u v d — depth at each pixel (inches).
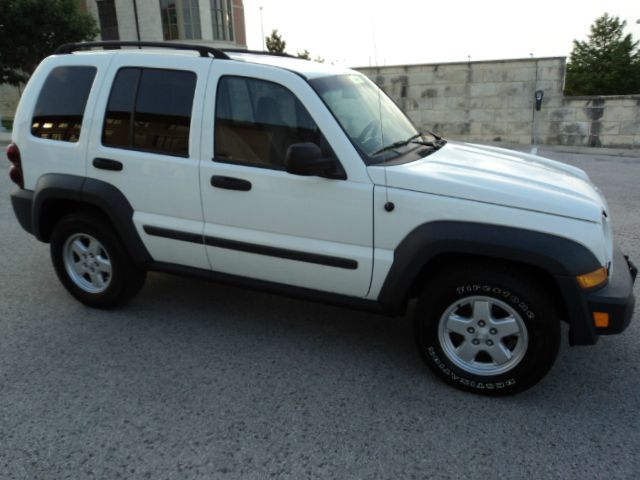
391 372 139.1
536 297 118.4
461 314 129.8
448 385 132.6
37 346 150.9
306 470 104.0
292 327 163.8
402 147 145.9
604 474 103.0
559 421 118.9
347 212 130.6
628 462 106.1
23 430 115.2
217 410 122.5
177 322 166.2
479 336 126.1
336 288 138.6
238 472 103.5
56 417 119.6
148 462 106.0
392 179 126.7
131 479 101.7
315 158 122.4
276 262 141.9
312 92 133.4
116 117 154.9
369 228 129.6
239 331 160.9
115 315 170.6
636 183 364.5
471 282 122.6
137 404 124.4
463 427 117.0
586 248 116.0
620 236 245.0
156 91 150.3
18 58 942.4
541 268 119.6
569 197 121.4
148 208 154.2
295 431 115.4
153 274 203.9
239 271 149.6
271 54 172.1
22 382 133.1
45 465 105.0
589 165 440.5
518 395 128.9
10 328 161.5
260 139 138.6
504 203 120.0
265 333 159.8
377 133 143.3
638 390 130.6
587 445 111.0
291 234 138.5
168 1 1328.7
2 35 919.7
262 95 138.1
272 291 147.0
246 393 129.3
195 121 144.6
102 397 127.2
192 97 145.3
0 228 264.4
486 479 102.0
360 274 133.2
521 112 558.3
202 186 144.8
